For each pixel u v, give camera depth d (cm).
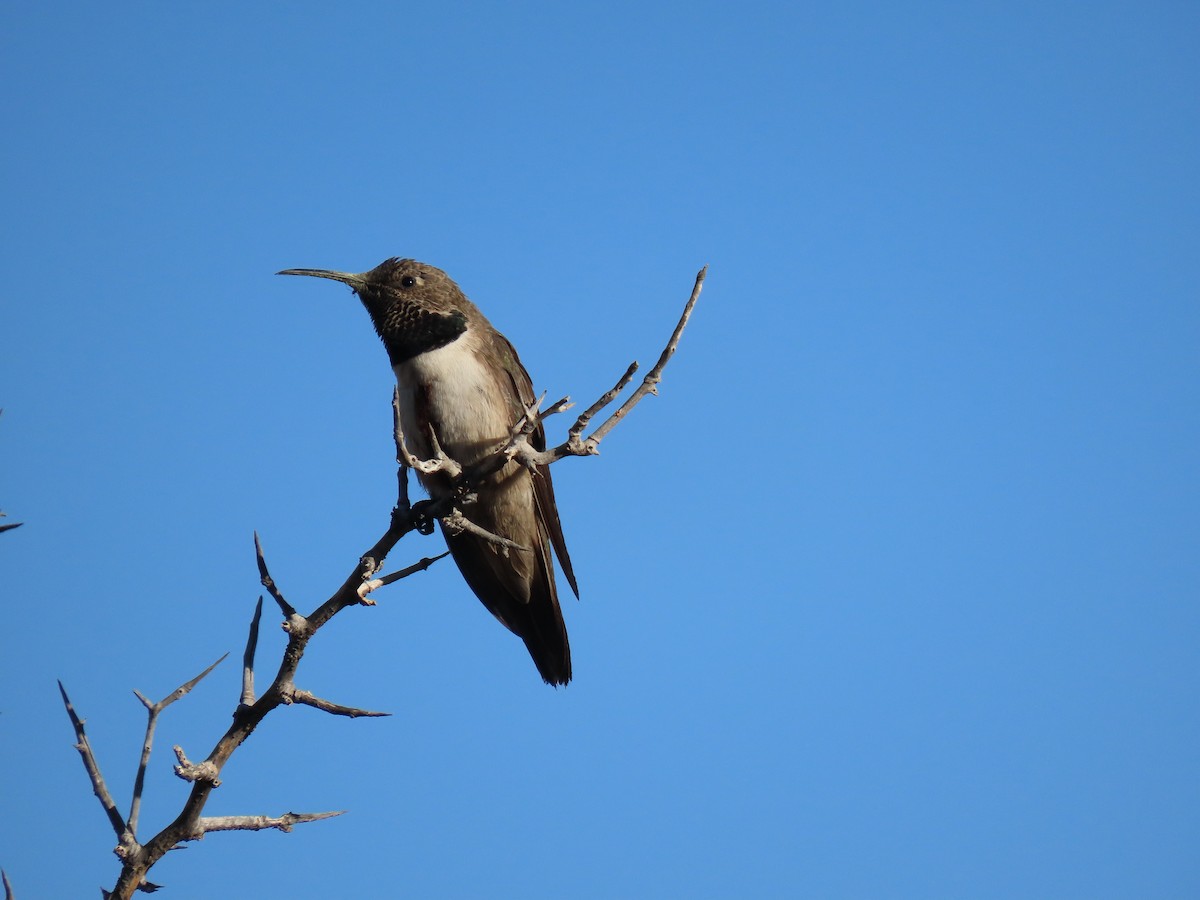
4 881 520
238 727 648
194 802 621
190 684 642
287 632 657
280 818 645
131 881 605
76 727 619
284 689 648
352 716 657
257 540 665
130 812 613
